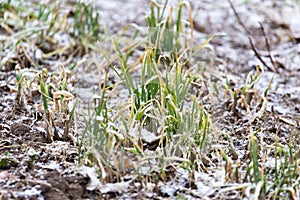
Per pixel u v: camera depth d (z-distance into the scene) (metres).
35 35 4.15
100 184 2.33
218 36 4.66
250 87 3.24
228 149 2.69
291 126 3.00
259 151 2.66
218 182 2.38
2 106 3.08
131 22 4.80
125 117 2.76
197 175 2.44
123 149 2.42
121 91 3.21
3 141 2.68
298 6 5.47
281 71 4.01
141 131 2.65
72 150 2.62
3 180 2.38
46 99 2.89
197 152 2.51
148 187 2.32
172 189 2.34
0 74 3.56
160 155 2.40
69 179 2.37
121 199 2.26
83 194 2.29
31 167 2.47
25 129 2.80
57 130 2.77
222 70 3.88
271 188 2.33
